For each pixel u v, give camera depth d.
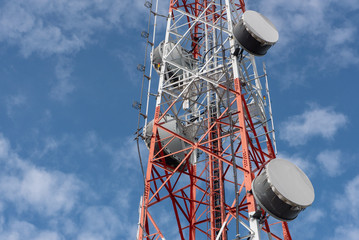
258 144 33.41
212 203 31.47
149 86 34.75
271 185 24.14
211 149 31.27
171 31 37.88
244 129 28.59
